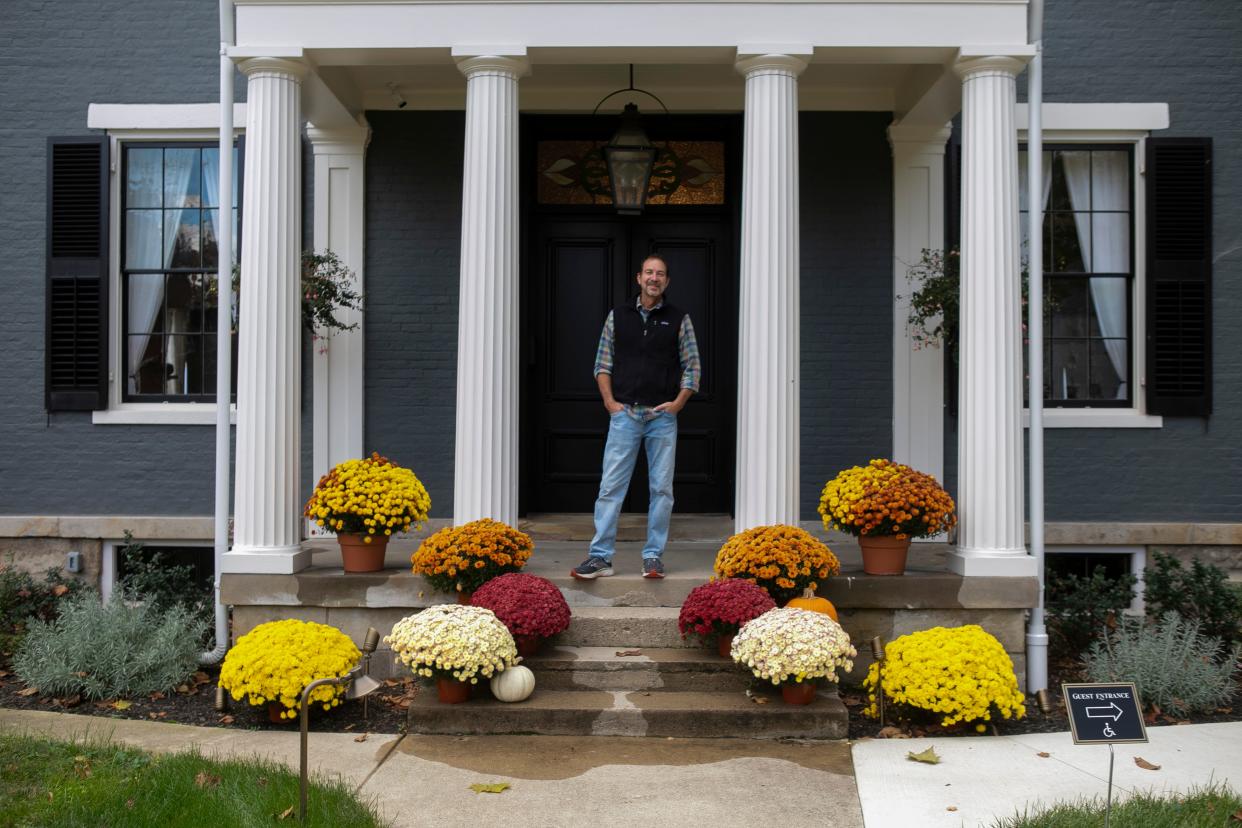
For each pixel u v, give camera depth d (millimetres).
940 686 5648
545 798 4727
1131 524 8336
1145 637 6438
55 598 7930
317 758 5234
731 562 6242
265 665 5645
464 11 6648
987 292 6617
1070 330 8586
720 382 8930
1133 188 8539
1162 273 8383
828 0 6609
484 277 6625
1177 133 8445
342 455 8523
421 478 8562
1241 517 8406
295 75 6797
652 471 6695
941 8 6637
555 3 6637
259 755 5234
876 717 5945
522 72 6801
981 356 6605
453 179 8609
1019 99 8484
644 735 5605
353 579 6508
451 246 8602
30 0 8625
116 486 8602
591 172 8922
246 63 6711
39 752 5113
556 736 5602
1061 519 8398
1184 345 8383
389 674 6543
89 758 5059
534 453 8977
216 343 8664
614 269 8953
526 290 8898
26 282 8664
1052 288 8594
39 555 8547
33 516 8547
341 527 6523
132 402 8703
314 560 7195
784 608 6000
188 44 8602
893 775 5039
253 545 6609
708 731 5598
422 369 8586
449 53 6766
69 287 8602
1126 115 8406
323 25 6672
